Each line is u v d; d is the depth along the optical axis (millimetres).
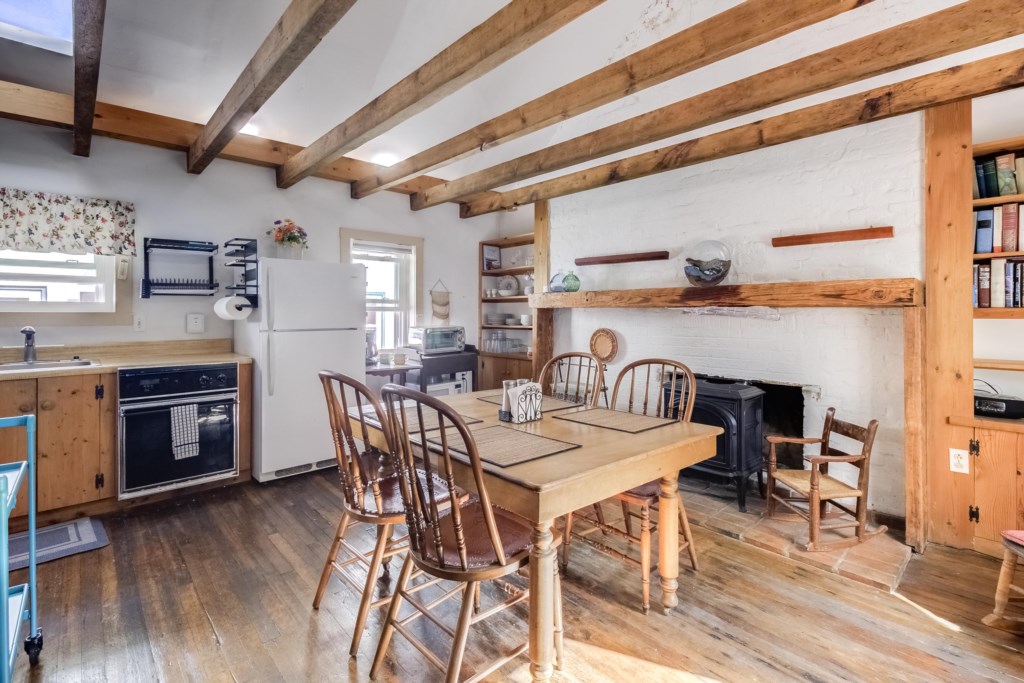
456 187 4172
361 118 2744
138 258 3375
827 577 2229
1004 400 2385
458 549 1359
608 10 3230
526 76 3561
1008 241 2447
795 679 1598
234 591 2088
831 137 2857
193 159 3340
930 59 1920
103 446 2854
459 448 1632
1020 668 1642
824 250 2893
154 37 2650
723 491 3242
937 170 2479
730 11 1892
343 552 2424
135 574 2215
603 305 3668
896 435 2732
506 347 5336
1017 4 1698
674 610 1976
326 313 3582
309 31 1848
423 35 3059
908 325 2459
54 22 2529
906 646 1756
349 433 1697
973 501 2400
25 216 2916
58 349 3105
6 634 1071
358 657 1696
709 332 3455
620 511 2963
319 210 4238
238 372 3334
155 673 1605
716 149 3010
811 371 3016
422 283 5012
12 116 2820
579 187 3867
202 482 3174
